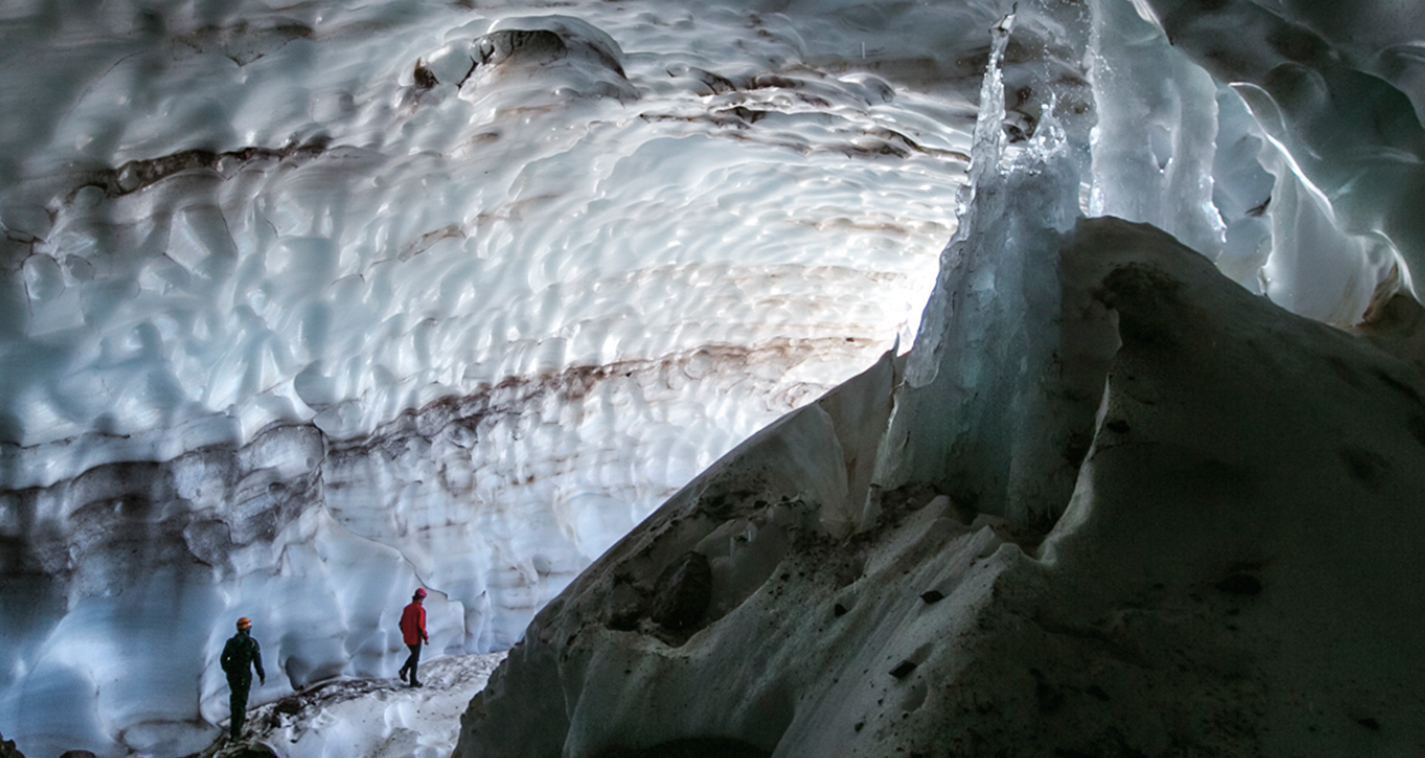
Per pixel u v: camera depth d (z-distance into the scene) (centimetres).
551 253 828
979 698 185
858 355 1306
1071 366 264
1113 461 229
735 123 691
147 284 510
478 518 896
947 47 532
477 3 475
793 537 288
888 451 296
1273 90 297
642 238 895
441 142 600
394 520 803
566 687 286
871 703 201
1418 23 247
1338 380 251
